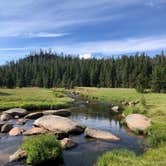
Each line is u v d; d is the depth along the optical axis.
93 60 166.75
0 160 19.84
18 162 19.36
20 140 26.23
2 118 40.28
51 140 20.16
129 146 24.64
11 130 29.62
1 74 146.50
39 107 54.16
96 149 23.64
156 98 67.81
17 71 162.12
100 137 27.83
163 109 42.72
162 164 15.70
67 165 19.33
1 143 25.11
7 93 83.81
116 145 25.08
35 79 156.50
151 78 104.06
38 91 100.19
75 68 159.50
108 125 36.44
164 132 24.34
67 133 28.58
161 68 101.62
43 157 18.95
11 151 22.34
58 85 150.25
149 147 22.67
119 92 96.75
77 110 52.69
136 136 29.00
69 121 31.95
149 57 151.00
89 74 148.50
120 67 139.25
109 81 135.88
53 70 159.88
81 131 30.72
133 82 123.81
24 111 45.75
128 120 35.59
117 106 55.72
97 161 19.06
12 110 45.69
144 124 31.84
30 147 19.53
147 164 15.77
